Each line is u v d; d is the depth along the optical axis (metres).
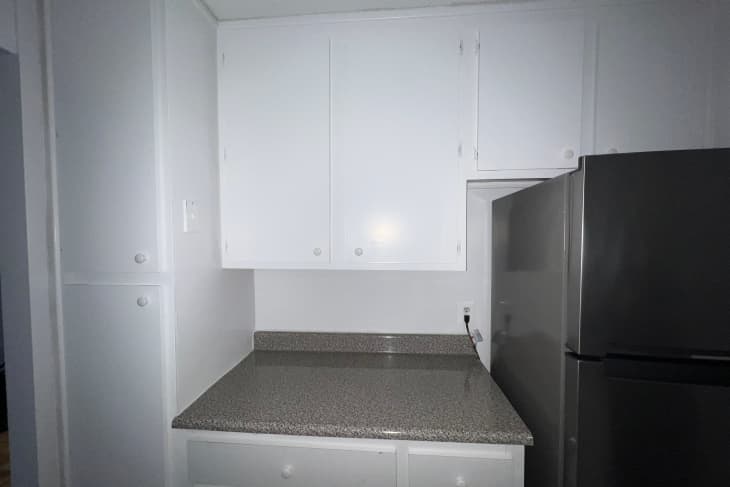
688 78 1.09
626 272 0.69
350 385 1.16
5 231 0.91
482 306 1.46
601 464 0.72
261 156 1.22
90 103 0.95
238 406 1.01
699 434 0.68
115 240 0.96
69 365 0.98
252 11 1.18
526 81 1.15
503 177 1.17
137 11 0.93
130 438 0.97
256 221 1.23
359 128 1.20
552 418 0.84
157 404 0.95
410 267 1.20
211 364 1.16
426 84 1.17
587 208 0.70
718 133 1.06
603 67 1.12
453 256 1.18
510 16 1.15
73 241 0.96
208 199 1.15
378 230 1.20
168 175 0.94
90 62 0.94
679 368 0.68
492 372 1.42
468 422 0.91
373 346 1.49
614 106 1.12
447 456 0.88
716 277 0.65
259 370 1.30
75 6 0.94
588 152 1.13
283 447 0.93
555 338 0.83
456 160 1.17
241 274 1.41
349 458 0.91
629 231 0.68
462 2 1.15
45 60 0.95
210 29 1.17
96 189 0.95
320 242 1.22
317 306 1.53
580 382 0.72
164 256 0.95
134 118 0.94
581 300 0.71
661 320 0.68
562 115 1.14
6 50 0.86
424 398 1.06
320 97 1.20
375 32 1.18
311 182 1.21
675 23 1.09
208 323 1.14
